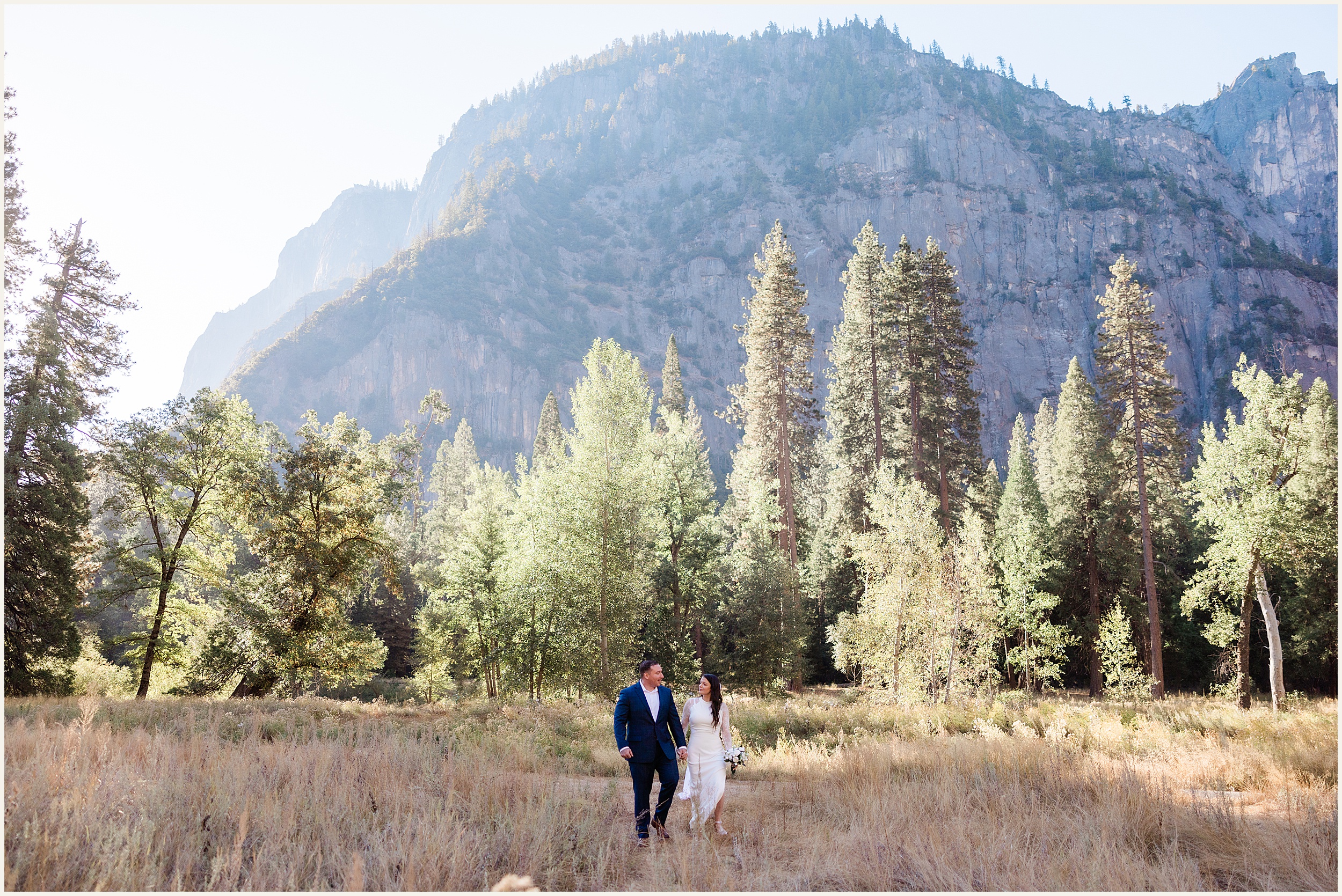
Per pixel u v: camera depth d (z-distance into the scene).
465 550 40.22
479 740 11.52
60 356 21.84
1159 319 199.62
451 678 48.28
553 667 29.97
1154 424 33.59
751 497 39.22
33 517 21.38
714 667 34.56
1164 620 42.50
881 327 41.38
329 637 26.83
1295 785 8.12
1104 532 38.47
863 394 43.25
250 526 26.88
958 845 5.89
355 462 27.73
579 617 28.06
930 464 38.47
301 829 5.65
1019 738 12.32
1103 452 37.50
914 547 24.72
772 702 24.44
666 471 36.69
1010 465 47.31
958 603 23.70
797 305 41.78
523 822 6.04
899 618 24.11
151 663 25.36
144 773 6.78
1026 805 7.27
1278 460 23.30
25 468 20.95
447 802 6.40
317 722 14.21
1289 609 35.34
